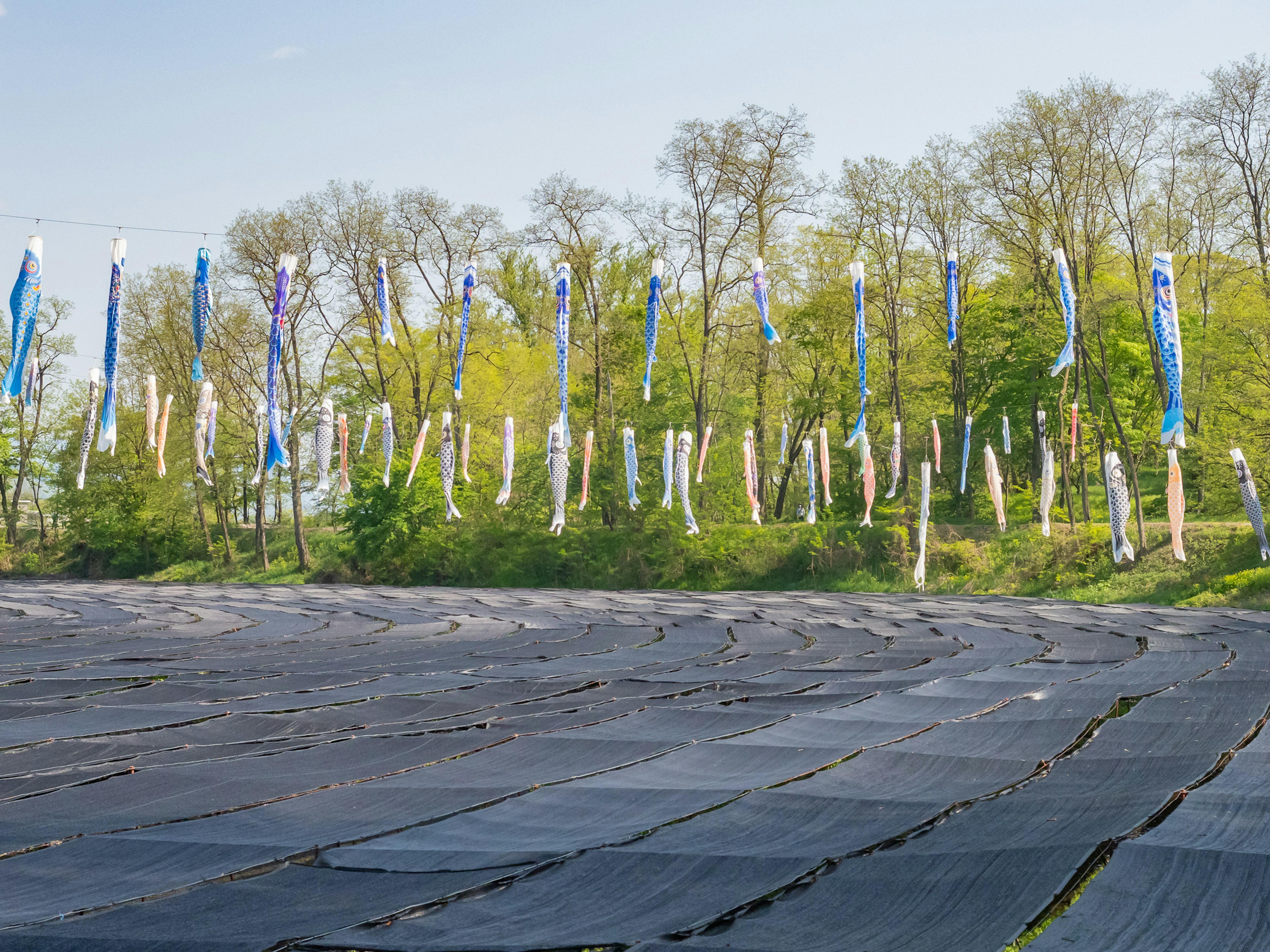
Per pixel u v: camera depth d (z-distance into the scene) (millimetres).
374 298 47156
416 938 5691
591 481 47625
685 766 10156
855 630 23844
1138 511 36344
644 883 6617
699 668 17578
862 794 8938
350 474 50812
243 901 6328
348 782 9578
